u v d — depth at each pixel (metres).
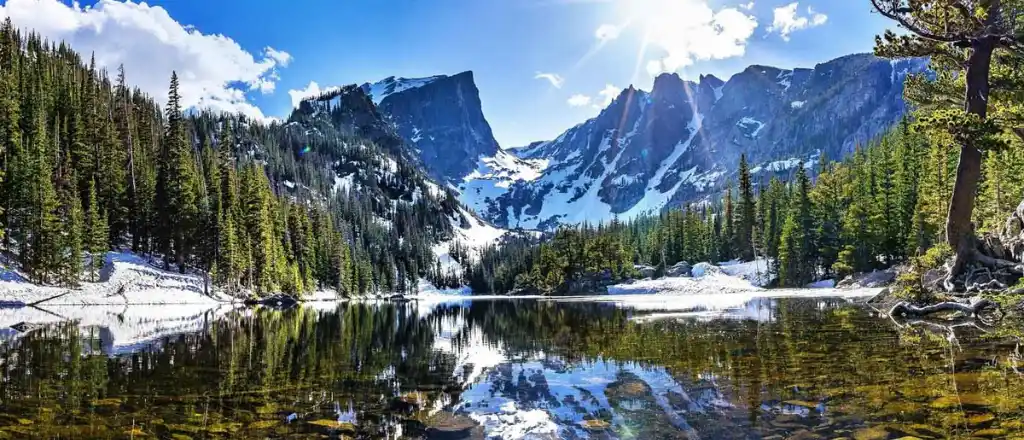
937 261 24.27
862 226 61.81
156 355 14.41
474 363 12.75
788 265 69.25
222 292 66.25
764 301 36.97
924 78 23.30
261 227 75.38
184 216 65.38
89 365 12.46
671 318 23.78
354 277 120.69
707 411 7.13
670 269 92.94
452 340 18.83
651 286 80.25
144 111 96.00
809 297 40.91
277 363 12.95
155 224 67.88
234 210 73.06
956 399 6.77
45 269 51.28
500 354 14.23
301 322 30.80
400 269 167.25
